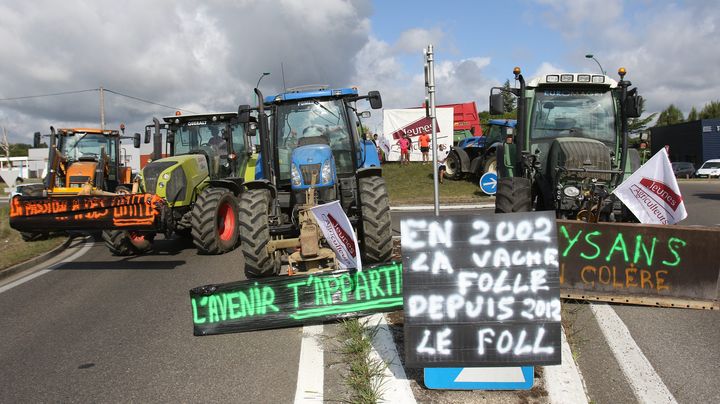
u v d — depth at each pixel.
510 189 7.57
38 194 12.34
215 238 9.28
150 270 8.41
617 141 8.29
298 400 3.79
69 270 8.75
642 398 3.69
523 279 3.72
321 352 4.64
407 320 3.75
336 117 8.10
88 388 4.18
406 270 3.77
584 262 5.54
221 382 4.17
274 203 7.22
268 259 6.44
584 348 4.51
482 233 3.76
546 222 3.73
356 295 5.29
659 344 4.56
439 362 3.74
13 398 4.05
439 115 25.30
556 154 7.66
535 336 3.71
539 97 8.46
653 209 5.62
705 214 12.80
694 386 3.83
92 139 14.09
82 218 7.69
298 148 7.13
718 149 44.47
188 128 11.63
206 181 10.52
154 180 9.51
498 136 18.75
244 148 11.89
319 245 6.13
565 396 3.66
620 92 8.26
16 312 6.36
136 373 4.41
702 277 5.35
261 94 7.75
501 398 3.68
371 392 3.72
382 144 25.83
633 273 5.46
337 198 7.22
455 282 3.75
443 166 22.39
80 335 5.41
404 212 14.84
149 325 5.62
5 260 9.55
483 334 3.73
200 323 5.23
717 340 4.61
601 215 7.48
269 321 5.23
